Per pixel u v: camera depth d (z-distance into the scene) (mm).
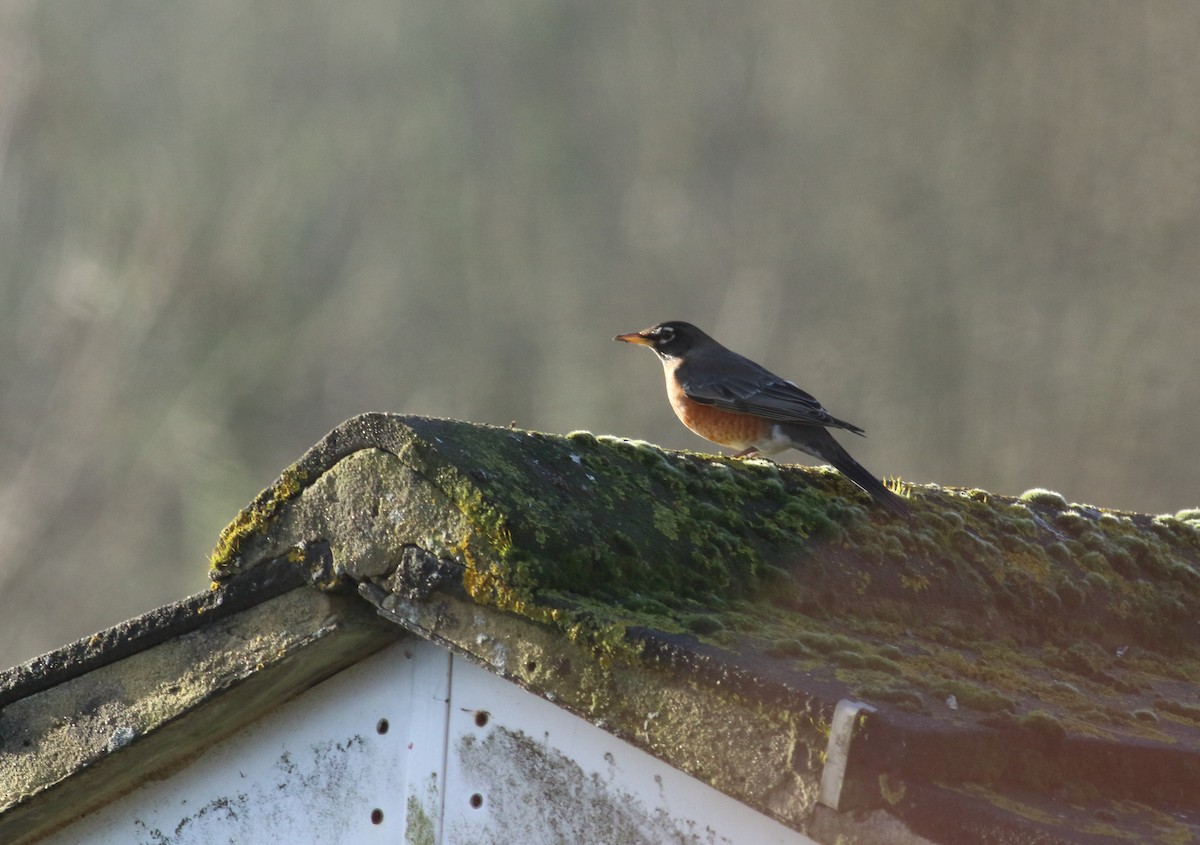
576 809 3531
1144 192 20047
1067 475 18969
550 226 23438
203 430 19562
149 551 18766
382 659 3807
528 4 24234
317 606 3613
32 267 20969
